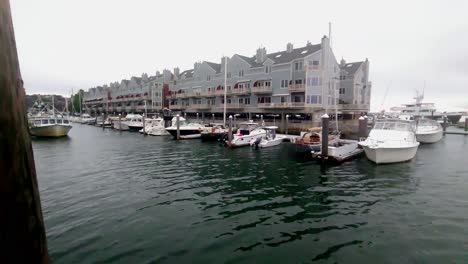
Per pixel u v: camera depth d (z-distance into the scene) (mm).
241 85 44031
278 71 38938
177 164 16281
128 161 17234
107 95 83812
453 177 13023
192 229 7289
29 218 1479
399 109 64000
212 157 18828
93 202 9336
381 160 15539
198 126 33344
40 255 1606
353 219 8031
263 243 6566
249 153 20594
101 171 14242
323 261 5801
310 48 38656
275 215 8336
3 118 1233
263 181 12344
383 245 6473
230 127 23641
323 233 7117
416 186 11508
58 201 9398
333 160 16109
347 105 39906
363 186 11531
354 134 32281
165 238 6762
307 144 20688
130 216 8125
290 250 6242
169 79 65938
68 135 36656
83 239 6656
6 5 1291
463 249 6254
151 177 12977
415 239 6766
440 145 25578
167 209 8750
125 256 5910
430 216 8234
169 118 48344
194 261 5758
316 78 35000
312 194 10430
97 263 5617
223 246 6398
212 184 11789
